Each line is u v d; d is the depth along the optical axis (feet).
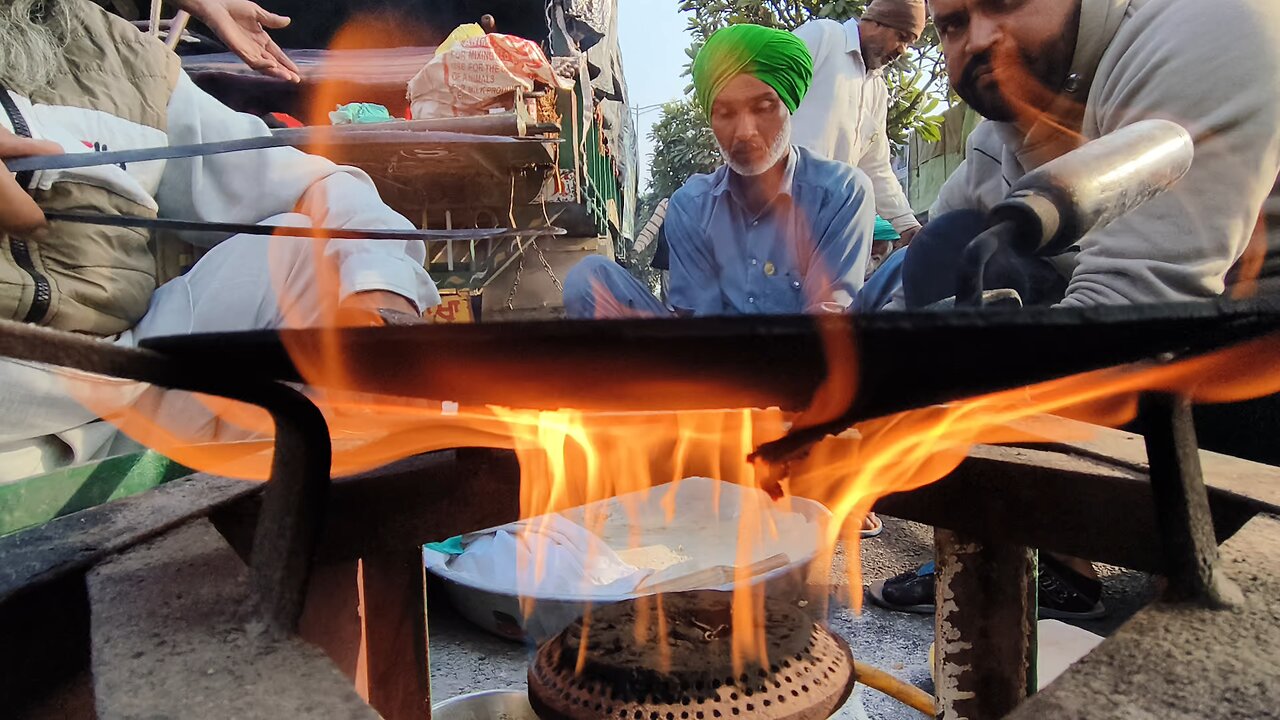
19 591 1.46
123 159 4.17
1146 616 1.30
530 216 9.27
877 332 1.12
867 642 5.18
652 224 8.89
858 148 8.80
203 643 1.31
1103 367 1.42
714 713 1.85
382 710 2.72
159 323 5.45
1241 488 1.94
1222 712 1.02
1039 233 1.77
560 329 1.17
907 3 8.23
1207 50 3.73
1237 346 1.37
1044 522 2.32
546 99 9.93
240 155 5.99
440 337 1.22
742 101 5.98
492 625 5.12
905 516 2.62
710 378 1.49
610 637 2.10
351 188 6.03
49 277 4.73
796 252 6.46
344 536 2.27
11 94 4.67
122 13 9.78
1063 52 4.57
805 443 2.01
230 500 2.04
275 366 1.47
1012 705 2.65
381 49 13.80
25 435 4.52
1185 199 3.83
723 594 2.36
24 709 1.54
